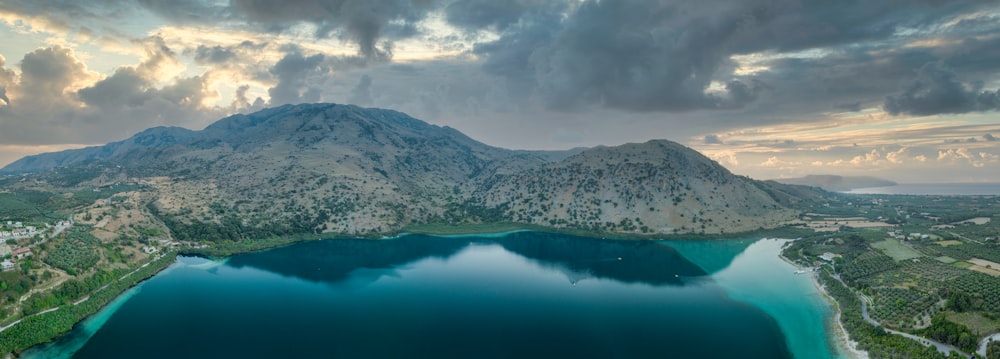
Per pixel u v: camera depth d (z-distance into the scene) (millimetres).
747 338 178625
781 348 170000
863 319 186000
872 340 165375
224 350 166875
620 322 195125
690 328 188750
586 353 166750
